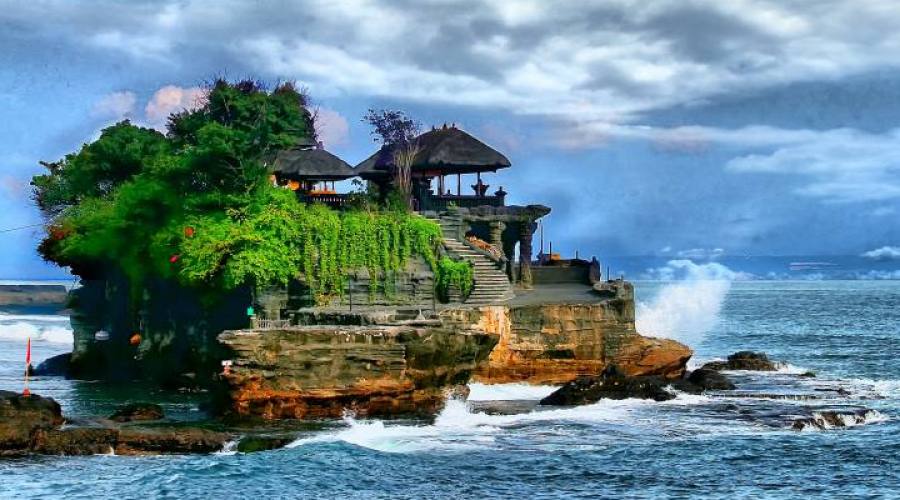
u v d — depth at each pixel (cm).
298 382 4378
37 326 11562
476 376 5616
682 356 5828
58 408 4034
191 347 5962
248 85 8038
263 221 5844
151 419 4378
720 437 4300
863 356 8944
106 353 6906
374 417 4475
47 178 8569
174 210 6294
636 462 3862
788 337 11212
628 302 5859
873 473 3759
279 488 3431
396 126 7612
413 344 4503
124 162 8000
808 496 3469
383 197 7250
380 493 3403
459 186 7319
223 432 4091
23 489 3366
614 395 5044
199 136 6284
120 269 6831
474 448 4019
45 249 7281
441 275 5953
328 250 5847
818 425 4569
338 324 5141
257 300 5759
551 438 4216
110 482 3459
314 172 7000
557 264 7056
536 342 5703
